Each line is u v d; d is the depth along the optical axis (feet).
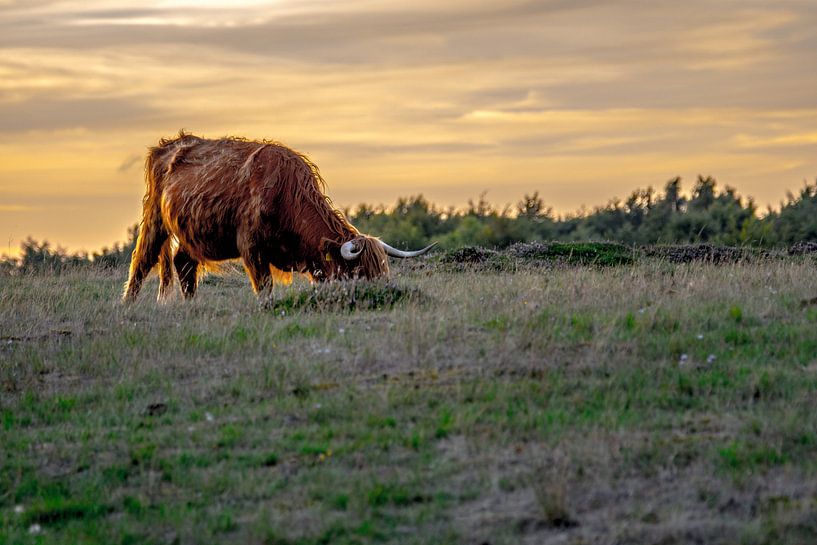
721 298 116.57
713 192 401.70
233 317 117.29
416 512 66.44
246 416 85.40
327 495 69.67
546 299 118.62
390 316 114.32
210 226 139.33
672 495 67.00
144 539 65.72
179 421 85.92
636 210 416.05
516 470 71.15
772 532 61.00
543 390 85.87
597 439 75.41
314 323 112.78
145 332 113.50
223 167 139.74
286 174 135.13
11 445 82.28
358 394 87.97
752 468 69.92
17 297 138.72
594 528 63.16
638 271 144.05
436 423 80.48
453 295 126.00
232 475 73.72
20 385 97.09
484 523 64.44
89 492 73.15
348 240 131.23
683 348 95.14
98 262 222.69
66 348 108.37
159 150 150.82
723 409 80.84
